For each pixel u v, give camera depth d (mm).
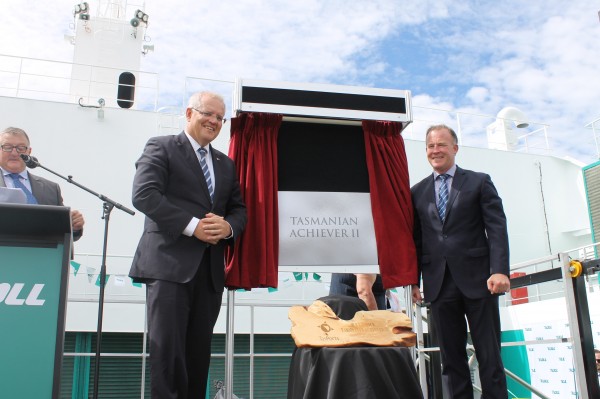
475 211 3055
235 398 4582
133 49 10766
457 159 10461
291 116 3209
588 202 9383
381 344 2391
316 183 3238
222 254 2768
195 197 2719
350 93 3256
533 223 10516
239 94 3088
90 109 8547
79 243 8023
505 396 2795
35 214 1595
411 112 3332
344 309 2732
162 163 2707
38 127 8273
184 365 2498
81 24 10641
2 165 3625
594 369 2953
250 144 3158
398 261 3148
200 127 2832
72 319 7715
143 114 8750
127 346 7965
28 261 1639
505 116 12188
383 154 3318
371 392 2211
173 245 2590
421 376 3645
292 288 8695
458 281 2947
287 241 3113
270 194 3078
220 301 2766
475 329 2914
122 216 8297
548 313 8617
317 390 2291
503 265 2840
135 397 7836
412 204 3289
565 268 3129
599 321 7742
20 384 1538
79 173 8273
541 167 10898
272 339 8562
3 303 1589
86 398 7664
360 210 3254
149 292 2568
